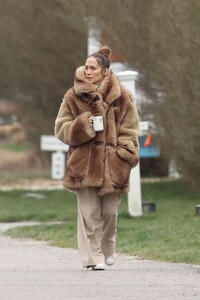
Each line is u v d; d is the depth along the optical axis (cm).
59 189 5853
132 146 2303
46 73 5200
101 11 4447
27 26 5091
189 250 2716
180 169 4675
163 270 2373
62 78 5197
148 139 4469
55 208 4625
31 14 5047
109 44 4434
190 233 3044
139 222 3534
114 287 2061
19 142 10619
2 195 5556
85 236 2323
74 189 2305
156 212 3909
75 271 2367
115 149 2303
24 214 4309
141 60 4438
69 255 2855
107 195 2322
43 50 5125
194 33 3988
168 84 4225
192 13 3975
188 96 4141
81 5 4512
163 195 4875
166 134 4416
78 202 2327
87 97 2292
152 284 2111
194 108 4125
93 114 2288
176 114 4228
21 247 3166
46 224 3809
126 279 2194
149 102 4491
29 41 5128
